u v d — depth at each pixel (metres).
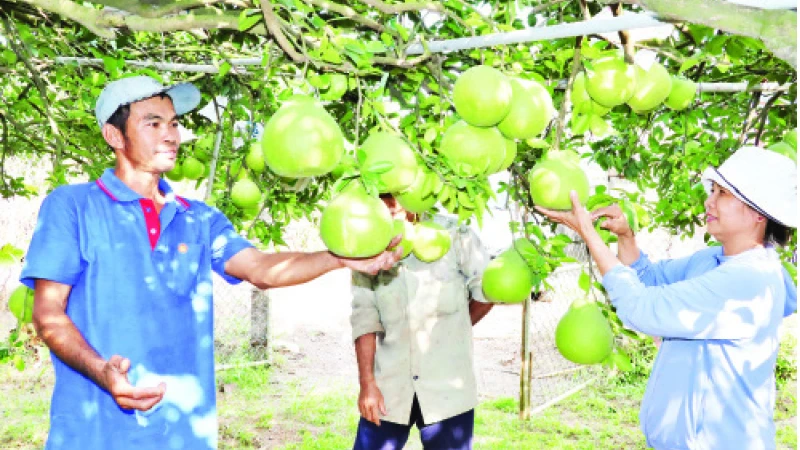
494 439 6.25
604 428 6.66
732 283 2.29
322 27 1.89
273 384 8.05
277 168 1.66
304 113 1.66
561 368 8.87
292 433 6.43
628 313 2.39
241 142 4.28
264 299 8.89
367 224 1.66
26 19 3.01
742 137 3.19
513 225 2.51
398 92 2.25
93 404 2.21
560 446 6.10
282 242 4.68
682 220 4.43
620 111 3.48
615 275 2.40
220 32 2.70
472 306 4.02
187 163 3.86
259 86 2.58
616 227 2.71
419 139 1.87
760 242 2.47
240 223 3.95
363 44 1.89
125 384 1.87
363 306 3.66
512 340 10.35
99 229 2.27
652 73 2.24
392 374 3.62
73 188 2.31
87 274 2.24
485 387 8.10
